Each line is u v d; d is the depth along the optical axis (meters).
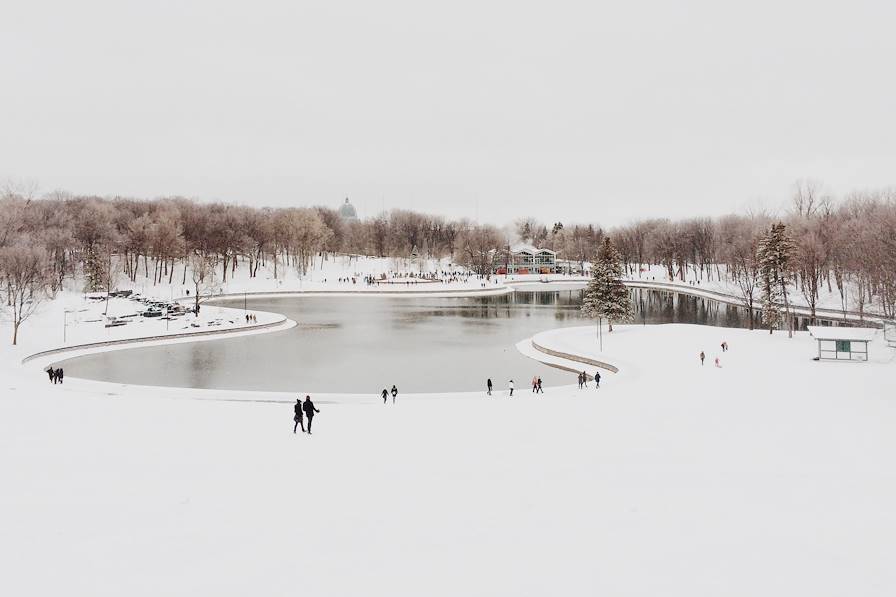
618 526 16.81
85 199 188.00
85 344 72.19
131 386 47.56
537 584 13.41
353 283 167.38
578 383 50.38
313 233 183.00
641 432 28.61
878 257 87.75
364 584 13.35
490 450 25.28
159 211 171.38
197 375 57.09
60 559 14.34
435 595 12.90
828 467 22.47
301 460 23.55
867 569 14.16
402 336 84.06
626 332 79.69
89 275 120.31
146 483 20.19
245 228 177.12
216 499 18.78
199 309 104.75
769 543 15.66
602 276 84.06
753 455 24.25
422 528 16.62
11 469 21.22
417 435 28.33
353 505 18.41
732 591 13.12
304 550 15.12
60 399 36.47
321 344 77.06
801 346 65.75
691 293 156.12
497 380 55.28
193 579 13.46
